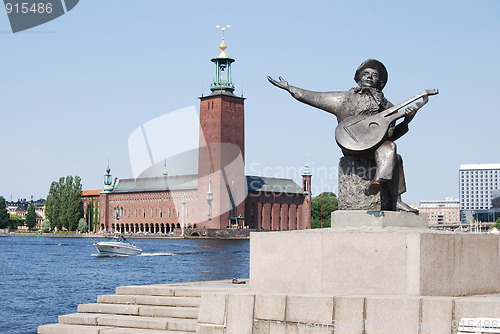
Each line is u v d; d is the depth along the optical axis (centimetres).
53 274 7256
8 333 3122
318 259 1495
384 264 1460
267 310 1434
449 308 1322
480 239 1594
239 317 1454
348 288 1477
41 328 1708
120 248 11225
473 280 1565
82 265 8862
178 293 1769
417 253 1441
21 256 11119
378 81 1759
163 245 16075
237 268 8169
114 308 1753
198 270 7762
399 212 1675
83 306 1792
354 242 1479
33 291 5334
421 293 1438
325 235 1495
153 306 1733
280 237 1537
